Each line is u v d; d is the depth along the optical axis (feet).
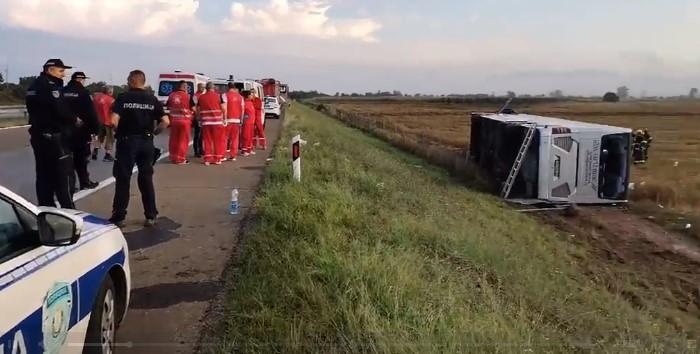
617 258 38.63
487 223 40.73
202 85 47.11
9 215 9.88
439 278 20.15
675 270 36.37
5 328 7.99
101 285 11.87
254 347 13.82
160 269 19.94
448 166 74.43
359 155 63.67
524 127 56.65
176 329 15.19
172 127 45.01
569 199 54.85
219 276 19.30
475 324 15.97
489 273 25.04
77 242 11.18
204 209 29.17
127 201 25.29
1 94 178.60
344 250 21.02
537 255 34.71
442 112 269.03
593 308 25.03
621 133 54.70
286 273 18.22
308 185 32.89
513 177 56.54
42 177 24.47
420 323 15.11
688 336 24.25
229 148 49.80
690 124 201.46
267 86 136.05
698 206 55.77
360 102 434.30
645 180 66.64
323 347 13.69
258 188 35.22
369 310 15.14
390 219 28.30
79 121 28.84
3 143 58.39
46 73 23.56
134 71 24.72
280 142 63.93
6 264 8.87
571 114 265.95
